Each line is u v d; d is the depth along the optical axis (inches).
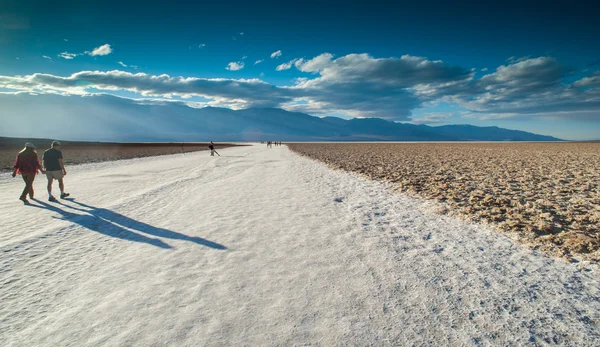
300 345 104.7
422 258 181.6
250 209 311.9
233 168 748.0
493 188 412.5
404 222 260.4
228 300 133.9
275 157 1208.2
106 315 123.3
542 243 203.9
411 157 1114.1
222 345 104.3
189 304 130.7
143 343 105.7
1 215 291.9
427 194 377.7
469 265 171.3
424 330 113.1
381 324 116.6
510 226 241.4
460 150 1750.7
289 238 219.6
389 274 159.8
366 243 208.1
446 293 140.0
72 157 1295.5
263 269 166.4
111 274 162.1
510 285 147.9
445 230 237.0
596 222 247.1
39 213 299.1
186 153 1699.1
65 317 122.5
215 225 254.1
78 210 311.0
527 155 1193.4
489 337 109.1
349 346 104.3
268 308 127.4
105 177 589.9
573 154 1234.0
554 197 349.7
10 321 120.1
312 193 399.9
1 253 193.8
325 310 125.9
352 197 371.2
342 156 1215.6
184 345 104.4
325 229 241.3
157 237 223.8
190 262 177.2
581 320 119.2
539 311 125.5
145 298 136.1
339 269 166.2
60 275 161.8
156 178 566.3
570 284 148.8
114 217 282.0
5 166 853.2
